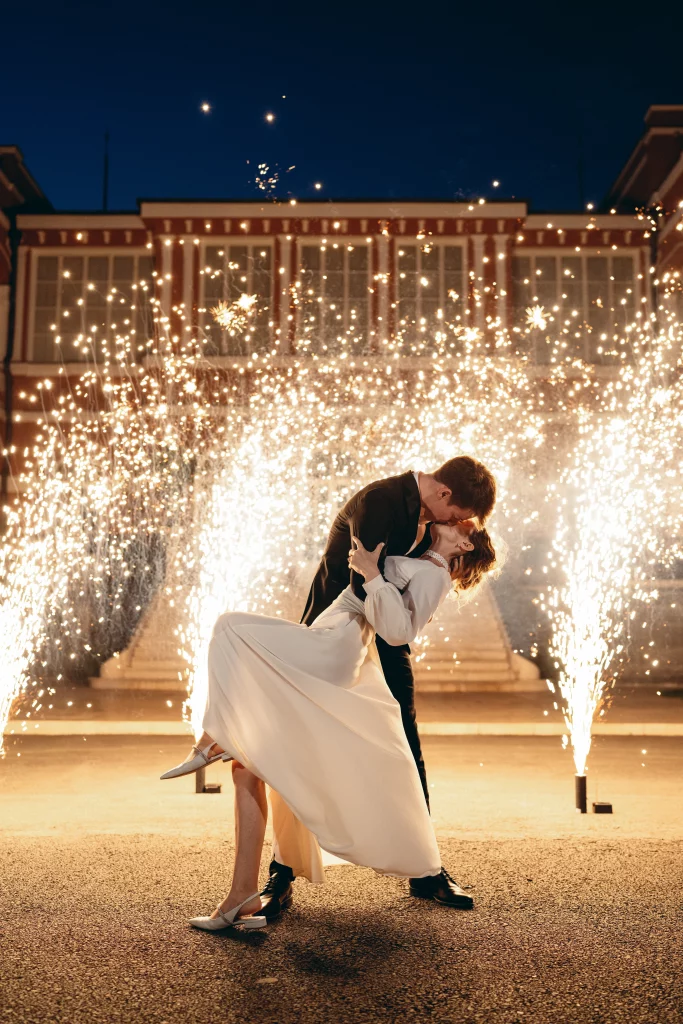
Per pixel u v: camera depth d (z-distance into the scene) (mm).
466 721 9820
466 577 3500
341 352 20297
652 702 11508
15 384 21391
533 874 3662
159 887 3467
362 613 3182
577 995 2477
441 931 2996
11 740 9047
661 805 5465
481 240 20500
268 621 3156
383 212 20562
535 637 15180
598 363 20625
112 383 21266
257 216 20594
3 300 21578
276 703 3000
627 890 3432
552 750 8305
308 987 2537
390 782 3039
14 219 21766
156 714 10352
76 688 12992
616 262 21281
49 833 4453
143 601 15648
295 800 2920
